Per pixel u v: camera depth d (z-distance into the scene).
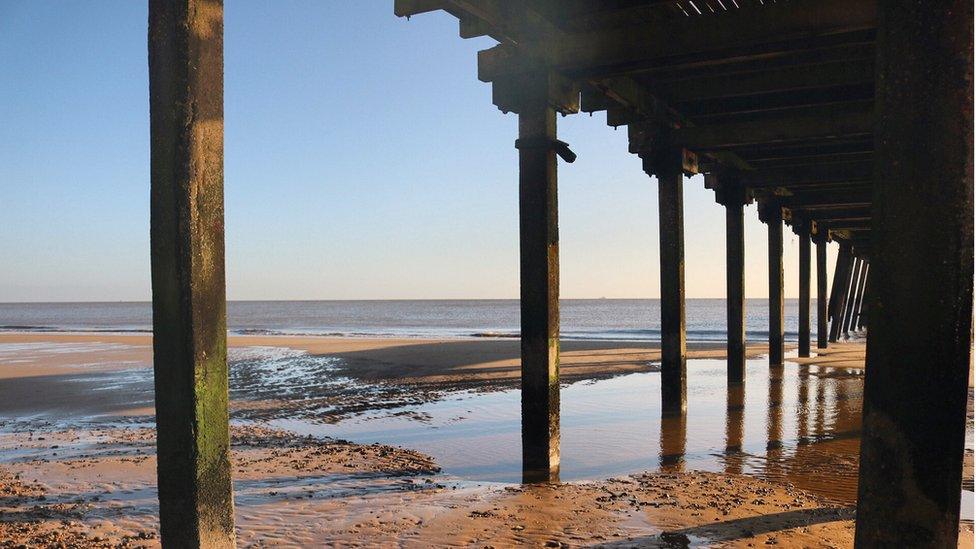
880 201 2.90
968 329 2.78
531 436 7.00
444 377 15.83
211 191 3.14
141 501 5.87
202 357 3.08
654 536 4.82
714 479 6.73
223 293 3.20
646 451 8.28
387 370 17.28
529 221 7.01
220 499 3.17
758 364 17.70
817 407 11.12
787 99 10.07
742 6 7.33
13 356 22.31
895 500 2.88
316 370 17.64
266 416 11.39
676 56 6.88
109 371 17.67
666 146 10.05
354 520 5.22
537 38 7.22
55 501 5.88
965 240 2.76
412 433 9.69
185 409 3.05
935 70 2.77
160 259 3.07
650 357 20.36
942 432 2.78
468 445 8.77
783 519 5.29
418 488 6.40
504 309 142.50
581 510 5.46
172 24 3.04
